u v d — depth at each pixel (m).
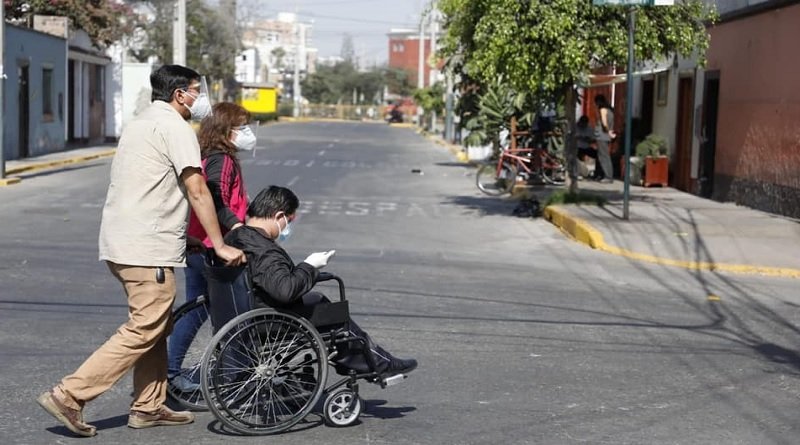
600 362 8.08
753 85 19.25
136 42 55.72
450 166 33.69
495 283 11.79
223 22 62.94
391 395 7.03
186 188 5.91
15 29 29.30
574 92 19.27
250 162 32.06
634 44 17.22
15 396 6.78
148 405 6.20
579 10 17.02
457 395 7.05
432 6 18.73
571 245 15.40
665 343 8.84
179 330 6.58
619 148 28.05
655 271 13.00
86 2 38.06
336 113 105.19
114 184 5.91
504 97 24.59
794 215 17.42
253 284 5.98
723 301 11.03
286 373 6.12
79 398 5.85
